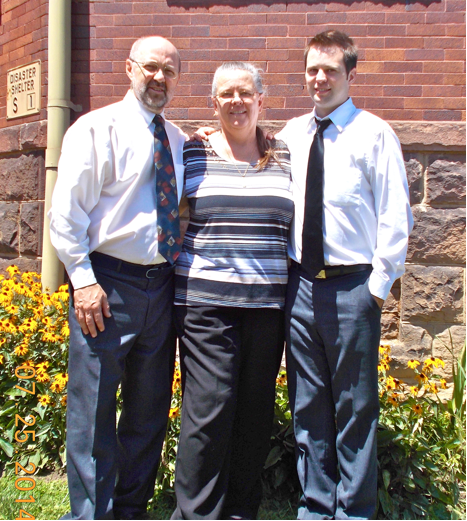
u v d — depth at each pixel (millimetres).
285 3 3719
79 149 2293
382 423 2842
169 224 2402
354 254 2402
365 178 2389
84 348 2332
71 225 2277
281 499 2764
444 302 3650
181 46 3807
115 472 2381
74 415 2342
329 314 2395
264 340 2459
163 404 2535
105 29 3912
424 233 3641
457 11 3639
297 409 2516
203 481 2402
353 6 3678
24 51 4293
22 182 4324
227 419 2396
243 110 2414
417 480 2699
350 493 2365
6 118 4523
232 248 2373
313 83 2438
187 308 2422
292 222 2551
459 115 3650
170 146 2566
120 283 2352
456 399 3109
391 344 3713
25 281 3863
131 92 2486
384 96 3664
